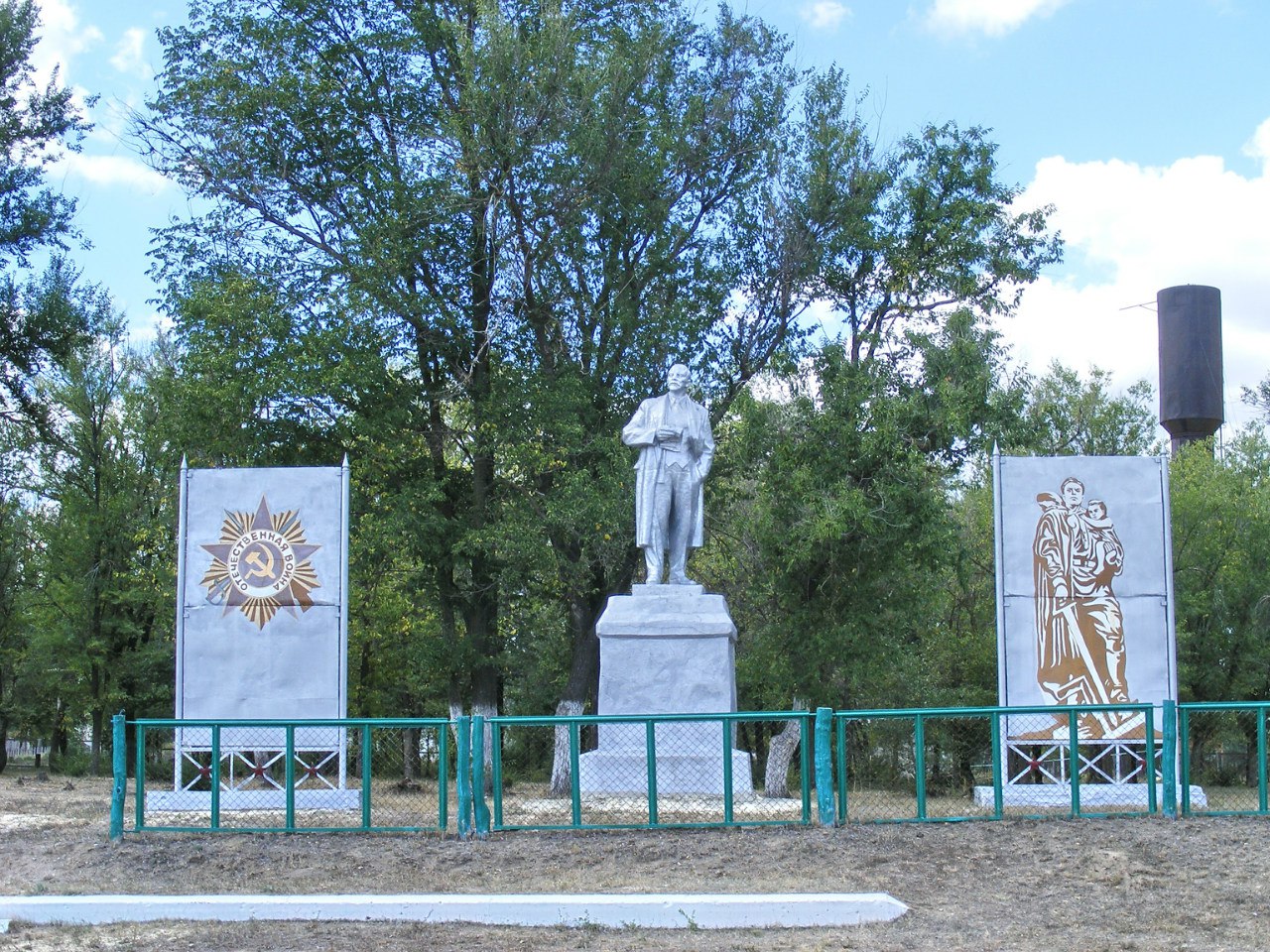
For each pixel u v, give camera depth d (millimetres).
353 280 25703
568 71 25562
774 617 29250
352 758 20750
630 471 25250
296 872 13172
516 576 26062
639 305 28094
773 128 28172
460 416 27953
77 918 11758
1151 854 13180
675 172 28094
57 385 36594
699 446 18516
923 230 28266
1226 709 14758
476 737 14328
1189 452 37281
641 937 11039
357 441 25906
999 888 12305
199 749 16703
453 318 26375
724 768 14352
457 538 26594
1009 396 26562
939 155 28359
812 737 16703
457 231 27531
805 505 26016
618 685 17266
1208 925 11242
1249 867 12711
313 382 24344
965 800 15938
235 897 11922
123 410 36750
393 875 13008
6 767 42375
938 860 13094
